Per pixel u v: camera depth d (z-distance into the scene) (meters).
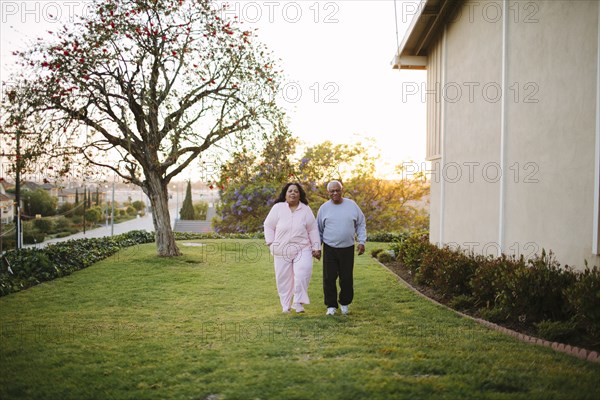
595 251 5.25
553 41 6.10
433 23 10.73
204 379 3.73
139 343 4.86
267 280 9.77
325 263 6.62
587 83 5.42
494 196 7.89
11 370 4.00
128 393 3.47
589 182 5.39
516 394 3.27
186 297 8.02
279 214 6.81
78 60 10.97
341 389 3.42
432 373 3.79
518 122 7.04
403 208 25.75
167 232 12.88
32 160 11.11
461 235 9.50
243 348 4.60
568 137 5.79
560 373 3.70
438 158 11.16
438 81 11.09
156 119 12.13
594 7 5.31
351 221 6.59
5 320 6.18
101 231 45.03
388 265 11.72
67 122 11.21
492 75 7.97
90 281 9.55
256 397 3.34
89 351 4.55
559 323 4.95
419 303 7.25
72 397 3.41
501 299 5.86
